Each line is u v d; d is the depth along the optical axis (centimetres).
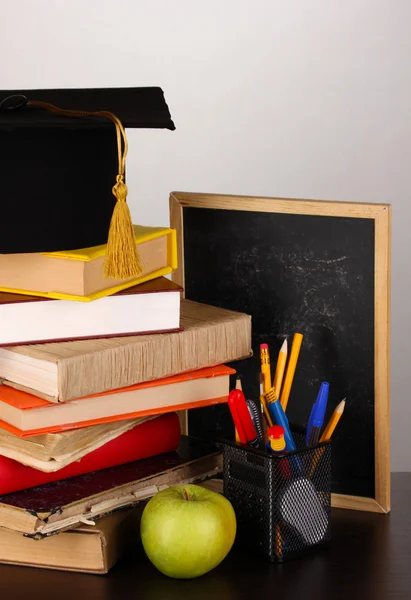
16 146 95
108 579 96
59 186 97
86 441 100
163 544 93
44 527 93
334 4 181
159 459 109
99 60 185
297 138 185
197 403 107
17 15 185
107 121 99
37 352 95
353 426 113
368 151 185
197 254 122
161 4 182
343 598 92
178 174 188
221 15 182
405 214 187
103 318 101
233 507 103
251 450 100
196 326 106
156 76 184
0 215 97
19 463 98
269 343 118
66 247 98
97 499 98
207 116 185
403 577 97
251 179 187
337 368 114
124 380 99
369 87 183
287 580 96
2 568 98
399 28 181
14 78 187
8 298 98
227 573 98
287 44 182
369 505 113
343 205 110
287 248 115
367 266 110
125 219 95
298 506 101
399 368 192
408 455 195
